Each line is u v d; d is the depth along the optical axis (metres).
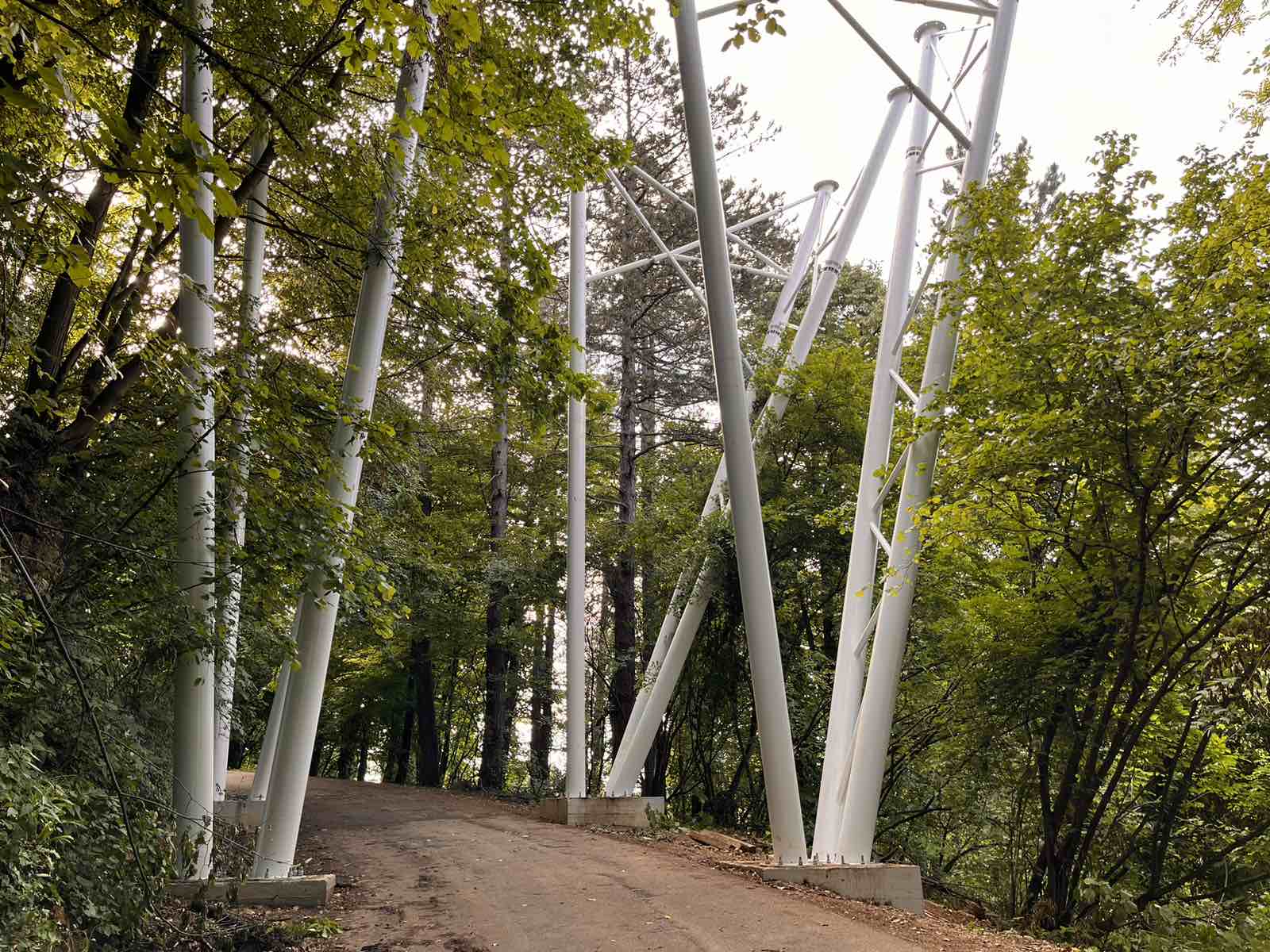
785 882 8.45
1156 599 9.47
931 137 13.65
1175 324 8.52
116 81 6.09
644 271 20.98
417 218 8.05
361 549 6.89
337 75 7.44
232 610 6.89
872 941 6.20
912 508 10.64
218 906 6.66
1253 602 8.94
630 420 20.41
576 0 7.25
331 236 9.27
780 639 16.56
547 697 21.72
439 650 22.73
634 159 20.95
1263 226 8.38
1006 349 10.01
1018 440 9.09
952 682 13.80
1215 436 8.67
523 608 19.95
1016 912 11.91
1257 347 7.75
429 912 6.96
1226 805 11.77
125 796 5.20
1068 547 10.30
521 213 8.53
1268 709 9.67
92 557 6.46
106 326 6.48
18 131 4.53
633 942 6.00
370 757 37.47
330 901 7.30
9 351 6.05
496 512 20.70
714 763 19.23
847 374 16.30
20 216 3.88
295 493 6.23
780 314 18.61
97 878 5.04
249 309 7.73
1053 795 12.24
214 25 6.83
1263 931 8.55
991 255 10.56
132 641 6.82
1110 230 9.78
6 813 4.30
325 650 7.72
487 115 4.79
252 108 7.28
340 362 12.20
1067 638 10.65
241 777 22.31
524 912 6.95
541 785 19.33
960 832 17.48
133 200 8.39
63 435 6.89
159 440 6.86
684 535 15.82
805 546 15.98
